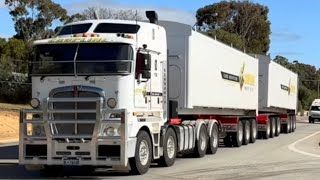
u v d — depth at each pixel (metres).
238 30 90.81
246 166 16.83
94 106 13.27
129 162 14.16
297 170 15.91
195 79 18.59
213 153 21.02
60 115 13.47
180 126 17.73
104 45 13.54
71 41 13.62
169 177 14.08
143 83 14.29
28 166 14.05
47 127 13.42
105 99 13.36
